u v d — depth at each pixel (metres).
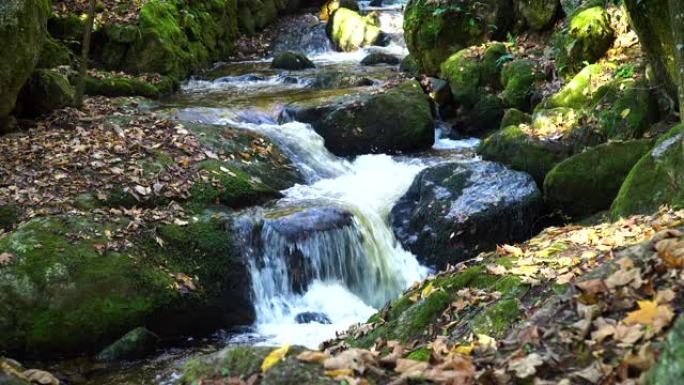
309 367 3.75
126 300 6.56
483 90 11.72
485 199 8.14
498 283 5.16
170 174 8.18
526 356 3.72
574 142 8.80
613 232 6.07
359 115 10.59
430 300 5.23
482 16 12.71
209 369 3.99
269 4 18.80
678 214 5.94
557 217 8.17
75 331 6.34
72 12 13.80
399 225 8.41
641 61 9.32
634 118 8.55
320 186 9.22
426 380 3.69
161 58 13.59
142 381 5.86
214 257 7.23
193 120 10.31
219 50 16.50
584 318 3.85
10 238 6.67
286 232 7.58
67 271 6.50
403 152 10.59
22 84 9.34
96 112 10.27
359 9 19.34
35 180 7.79
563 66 10.66
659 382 2.84
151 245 7.08
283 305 7.41
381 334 5.22
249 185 8.34
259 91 12.89
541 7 12.02
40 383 4.87
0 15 8.85
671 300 3.66
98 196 7.59
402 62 14.25
